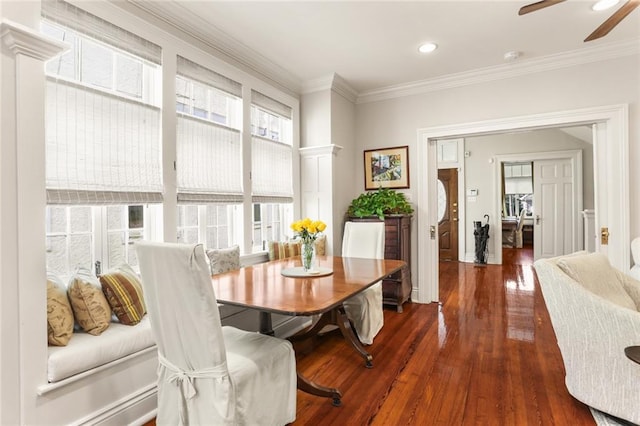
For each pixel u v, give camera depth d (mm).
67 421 1603
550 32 2965
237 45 3135
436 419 1858
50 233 2039
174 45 2617
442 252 7207
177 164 2645
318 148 4059
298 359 2637
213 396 1390
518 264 6605
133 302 1963
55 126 1904
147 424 1879
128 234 2428
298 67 3701
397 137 4363
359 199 4340
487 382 2238
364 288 2002
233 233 3338
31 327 1525
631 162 3188
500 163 6891
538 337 2984
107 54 2285
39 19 1639
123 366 1825
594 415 1854
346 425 1822
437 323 3402
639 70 3156
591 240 5656
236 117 3311
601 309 1755
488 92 3807
